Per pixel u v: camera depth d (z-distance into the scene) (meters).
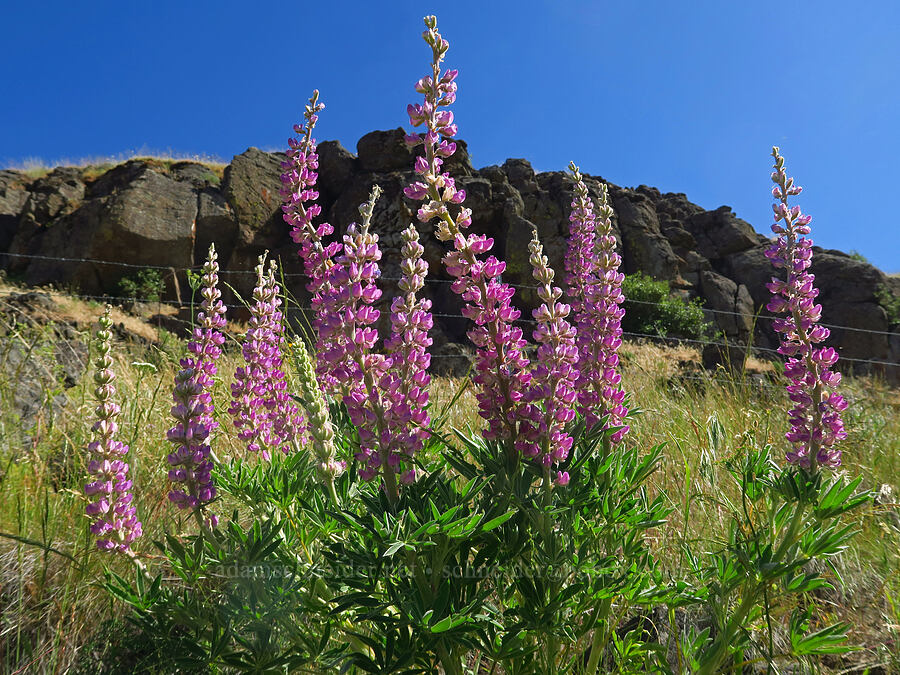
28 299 13.59
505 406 1.67
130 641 2.06
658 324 20.23
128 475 2.87
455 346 16.47
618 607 2.27
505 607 1.74
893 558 2.57
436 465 1.90
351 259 1.62
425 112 1.58
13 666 2.17
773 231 2.04
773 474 1.99
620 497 1.94
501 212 21.52
